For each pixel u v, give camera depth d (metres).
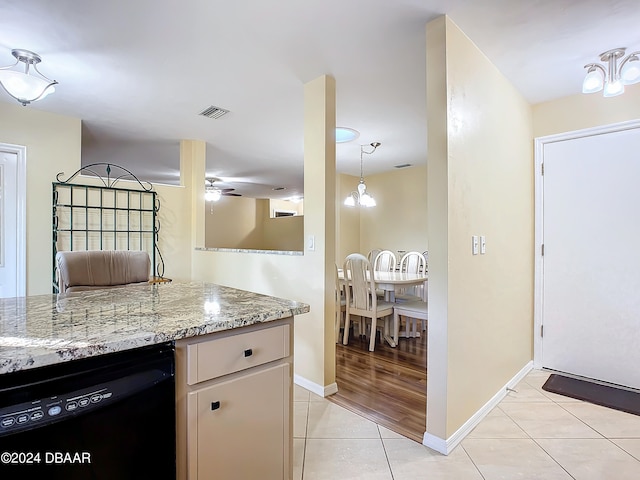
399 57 2.26
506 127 2.50
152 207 3.76
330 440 1.93
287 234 8.98
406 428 2.05
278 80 2.59
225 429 1.18
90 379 0.90
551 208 2.88
